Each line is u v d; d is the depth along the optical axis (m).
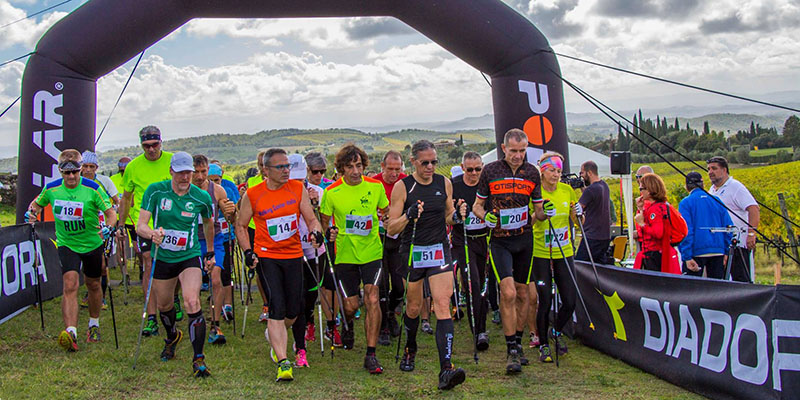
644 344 5.42
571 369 5.50
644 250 6.77
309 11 8.94
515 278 5.68
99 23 8.53
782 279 10.91
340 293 5.76
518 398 4.70
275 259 5.19
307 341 6.53
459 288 8.09
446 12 8.77
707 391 4.63
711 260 7.00
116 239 8.45
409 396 4.77
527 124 8.96
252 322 7.34
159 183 5.25
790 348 4.06
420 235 5.13
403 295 6.57
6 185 20.47
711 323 4.64
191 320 5.17
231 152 168.62
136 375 5.18
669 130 75.62
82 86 8.74
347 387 4.99
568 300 5.68
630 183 10.13
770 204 16.44
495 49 8.87
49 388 4.77
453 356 6.01
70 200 5.89
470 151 6.20
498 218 5.50
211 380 5.10
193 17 8.91
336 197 5.50
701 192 7.04
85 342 6.21
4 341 6.11
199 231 6.46
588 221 7.58
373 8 8.99
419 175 5.16
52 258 8.34
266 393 4.81
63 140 8.68
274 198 5.14
